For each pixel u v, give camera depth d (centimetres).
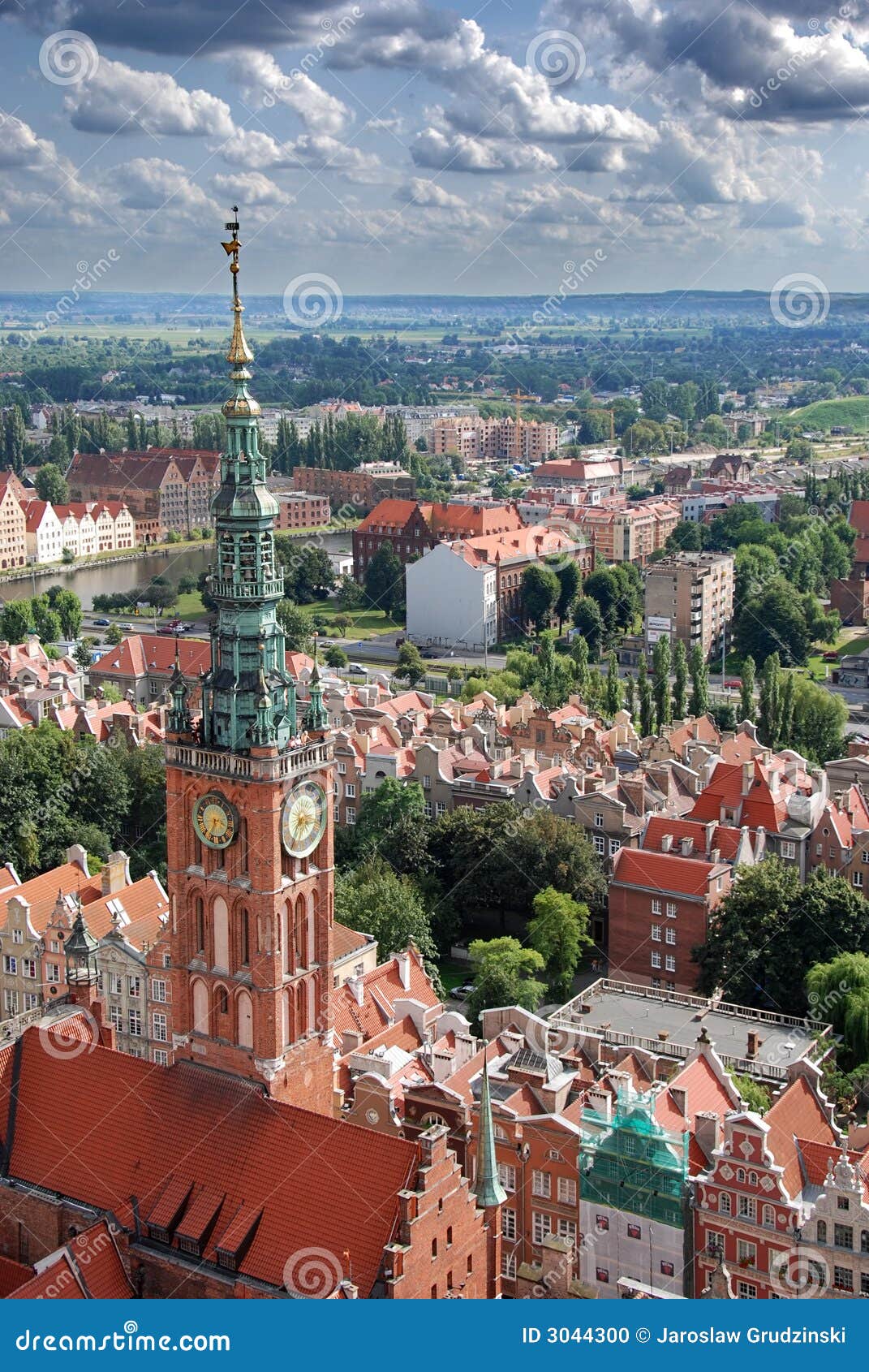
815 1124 11388
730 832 17662
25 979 15362
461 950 18312
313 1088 9569
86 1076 9744
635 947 17188
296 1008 9319
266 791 8775
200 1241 8762
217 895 9188
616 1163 10825
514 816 18450
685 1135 10738
